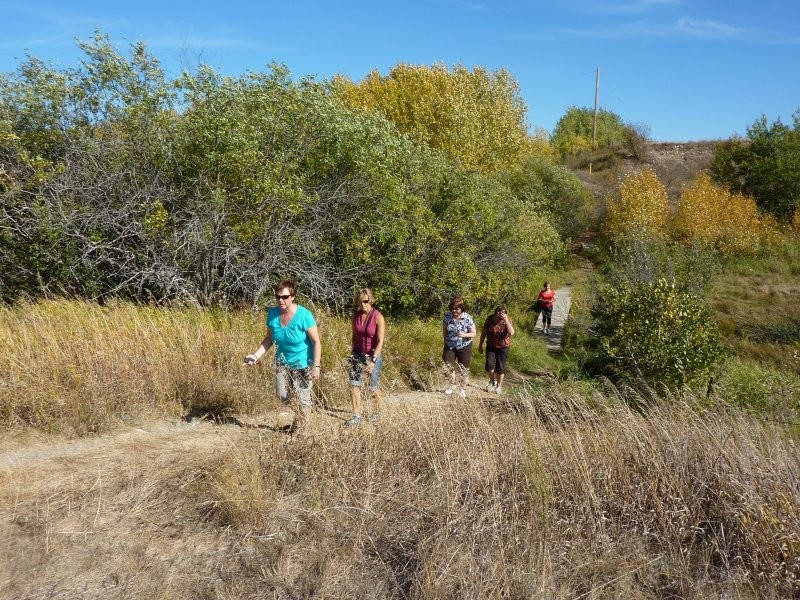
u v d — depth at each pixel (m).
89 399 6.57
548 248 21.61
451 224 14.70
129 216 10.90
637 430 5.32
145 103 10.80
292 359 6.17
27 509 4.64
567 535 4.50
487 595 3.83
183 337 8.08
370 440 5.52
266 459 5.33
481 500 4.79
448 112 27.81
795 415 7.57
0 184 10.29
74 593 3.74
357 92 29.92
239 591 3.85
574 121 57.56
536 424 5.76
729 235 27.27
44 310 8.52
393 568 4.18
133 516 4.63
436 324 13.70
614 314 10.46
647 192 30.45
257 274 11.52
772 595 3.93
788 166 32.88
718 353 9.30
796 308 18.67
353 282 13.28
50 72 10.60
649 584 4.07
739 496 4.50
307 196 11.96
